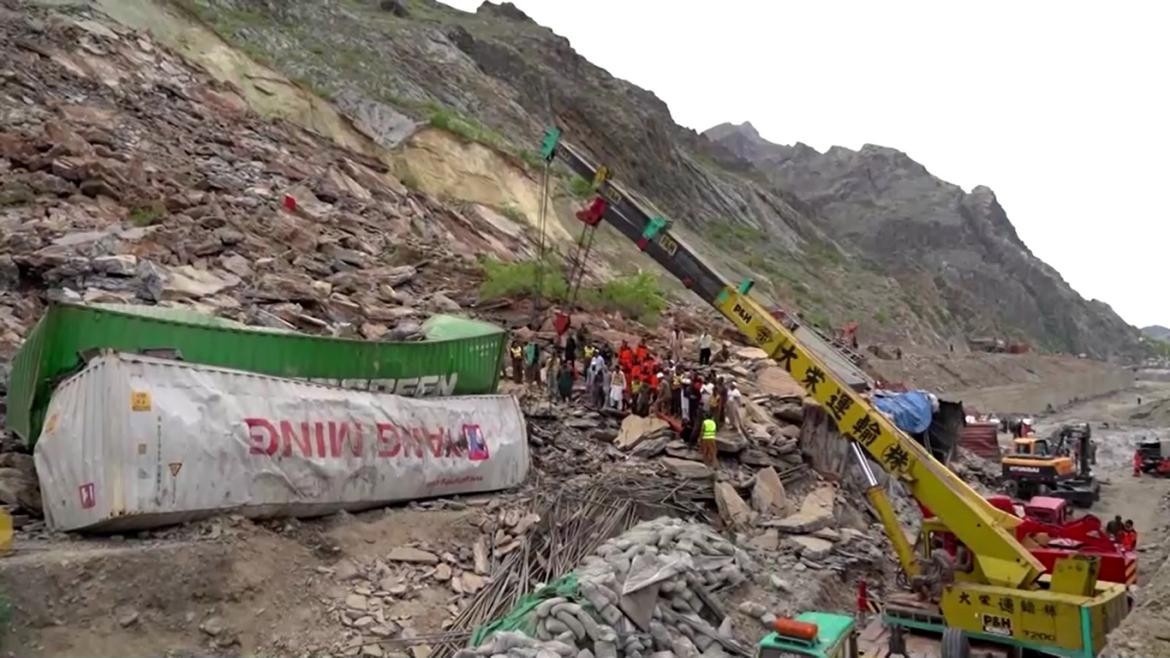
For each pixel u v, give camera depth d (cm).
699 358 2638
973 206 16525
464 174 4141
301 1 5100
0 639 837
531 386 2136
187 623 945
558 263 3712
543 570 1248
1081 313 16488
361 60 4738
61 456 1027
